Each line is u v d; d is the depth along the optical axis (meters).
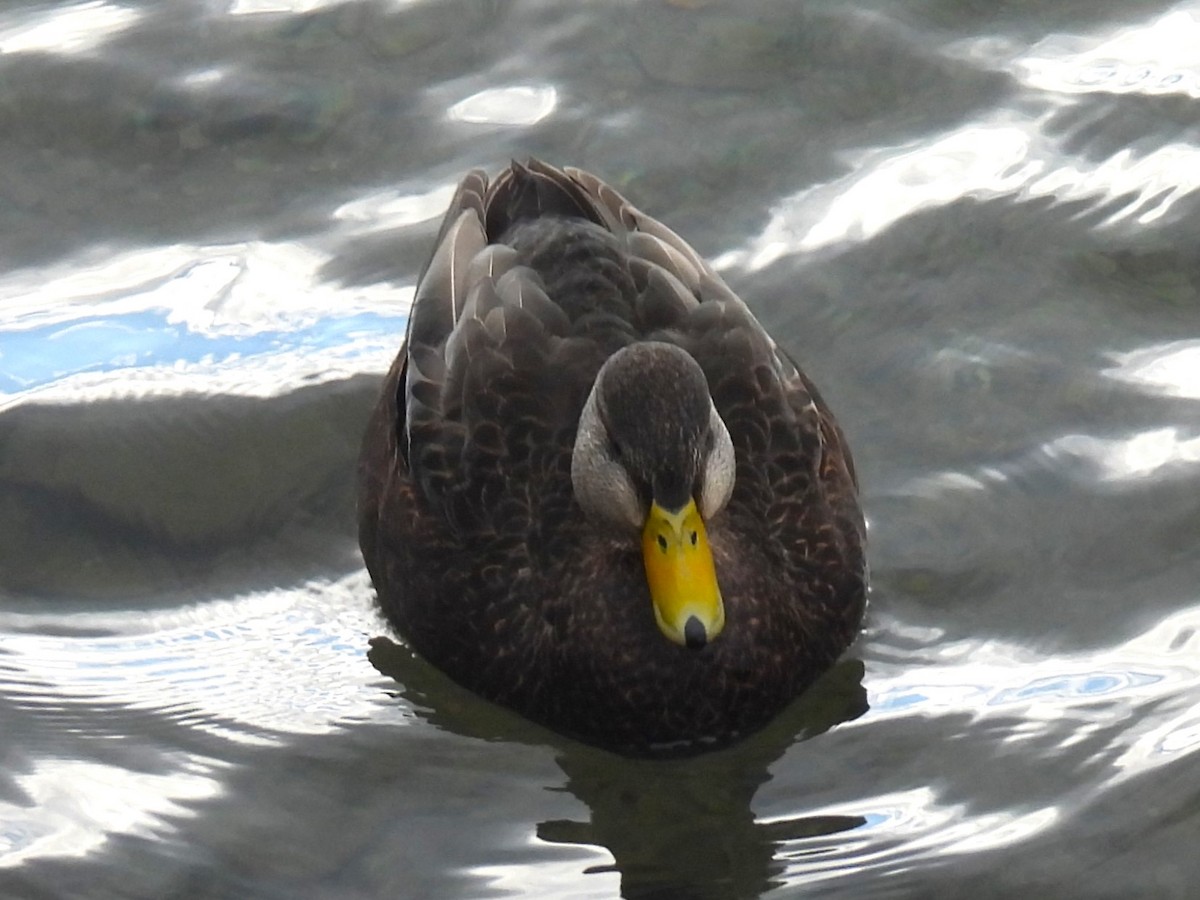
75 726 11.80
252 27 16.86
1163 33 16.33
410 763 11.55
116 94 16.30
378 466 12.88
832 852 10.73
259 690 12.05
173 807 11.23
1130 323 13.98
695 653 11.48
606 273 12.45
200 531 13.11
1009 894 10.35
